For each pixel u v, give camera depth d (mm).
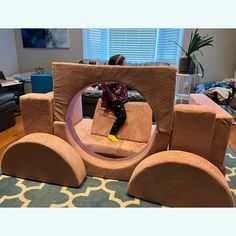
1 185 1528
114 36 3871
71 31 3932
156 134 1437
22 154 1521
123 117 1954
